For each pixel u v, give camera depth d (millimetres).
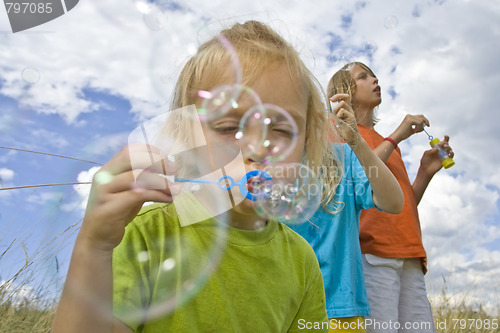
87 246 945
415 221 2537
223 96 1202
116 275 1047
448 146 3051
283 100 1262
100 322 957
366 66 2963
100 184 938
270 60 1282
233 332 1147
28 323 1955
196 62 1335
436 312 3441
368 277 2336
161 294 1087
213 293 1137
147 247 1114
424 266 2500
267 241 1247
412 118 2873
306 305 1358
